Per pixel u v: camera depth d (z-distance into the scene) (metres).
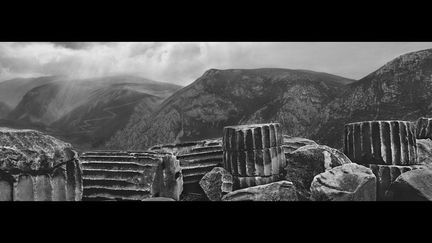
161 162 6.71
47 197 5.66
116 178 6.66
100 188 6.65
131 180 6.54
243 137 6.56
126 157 6.96
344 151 7.50
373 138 6.91
